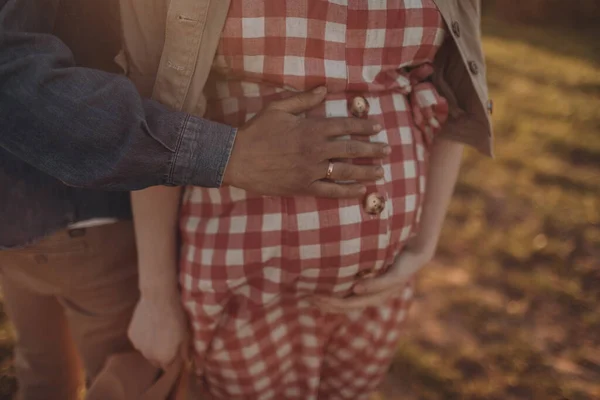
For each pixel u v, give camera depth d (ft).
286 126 3.53
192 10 3.45
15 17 3.34
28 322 5.24
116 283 4.84
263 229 3.79
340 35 3.63
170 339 4.18
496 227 11.93
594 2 38.99
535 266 10.77
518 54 28.78
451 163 4.68
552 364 8.62
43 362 5.48
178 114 3.41
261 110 3.61
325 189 3.65
